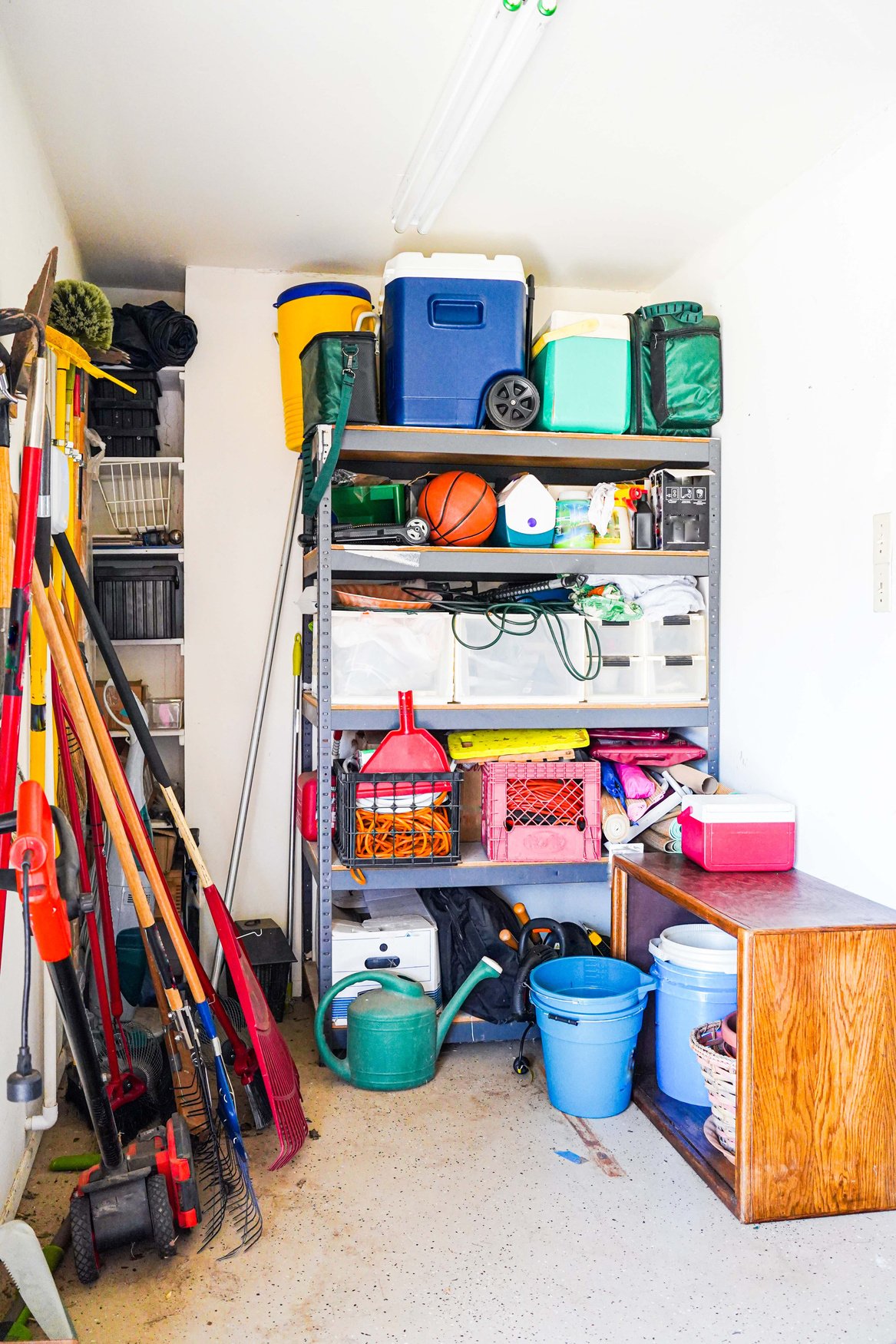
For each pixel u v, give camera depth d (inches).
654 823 123.7
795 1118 83.9
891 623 94.7
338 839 121.7
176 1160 76.5
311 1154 94.3
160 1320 69.9
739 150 102.7
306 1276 75.1
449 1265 76.5
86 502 116.3
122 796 86.9
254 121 98.1
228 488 138.9
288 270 138.8
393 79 90.7
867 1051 85.0
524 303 120.7
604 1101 102.7
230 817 139.9
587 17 80.0
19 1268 62.9
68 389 102.7
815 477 106.7
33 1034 88.4
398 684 117.0
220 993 131.7
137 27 82.6
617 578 126.1
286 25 82.3
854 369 100.2
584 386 121.7
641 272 139.2
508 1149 95.8
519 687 120.3
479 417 119.7
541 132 99.1
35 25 82.0
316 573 118.3
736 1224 83.2
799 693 109.7
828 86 90.7
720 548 126.3
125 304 141.5
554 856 120.3
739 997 84.4
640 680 124.7
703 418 125.1
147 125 99.0
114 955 92.7
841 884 101.4
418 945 118.1
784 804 108.7
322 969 116.0
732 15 80.0
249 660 140.0
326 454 115.9
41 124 98.3
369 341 117.1
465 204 116.8
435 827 118.1
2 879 52.1
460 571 118.0
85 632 119.9
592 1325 69.6
